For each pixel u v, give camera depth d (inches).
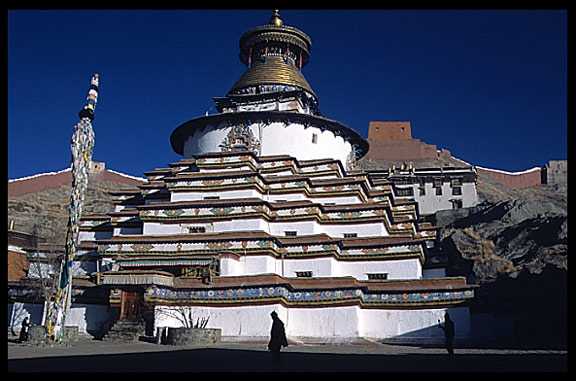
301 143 1419.8
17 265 1432.1
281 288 980.6
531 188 3690.9
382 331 996.6
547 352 757.9
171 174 1454.2
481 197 3186.5
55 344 858.8
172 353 701.9
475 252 1818.4
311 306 1005.8
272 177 1301.7
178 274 1103.6
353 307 986.7
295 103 1498.5
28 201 2736.2
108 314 1111.0
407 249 1107.3
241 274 1089.4
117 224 1300.4
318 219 1202.6
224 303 998.4
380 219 1200.8
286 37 1628.9
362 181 1284.4
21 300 1166.3
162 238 1151.0
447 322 697.6
